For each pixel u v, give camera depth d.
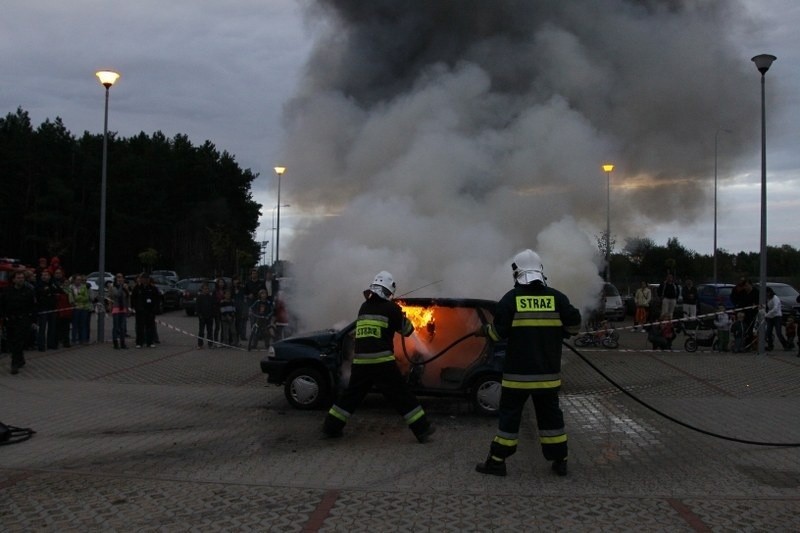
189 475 5.68
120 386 10.48
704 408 8.87
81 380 11.03
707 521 4.64
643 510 4.86
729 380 11.12
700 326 16.55
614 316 22.80
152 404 9.02
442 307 8.46
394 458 6.32
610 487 5.45
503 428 5.71
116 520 4.57
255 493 5.18
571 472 5.89
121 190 50.28
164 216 51.53
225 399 9.44
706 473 5.88
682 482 5.60
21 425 7.66
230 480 5.53
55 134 53.84
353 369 7.03
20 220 53.88
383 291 7.05
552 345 5.69
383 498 5.08
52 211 50.34
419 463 6.15
